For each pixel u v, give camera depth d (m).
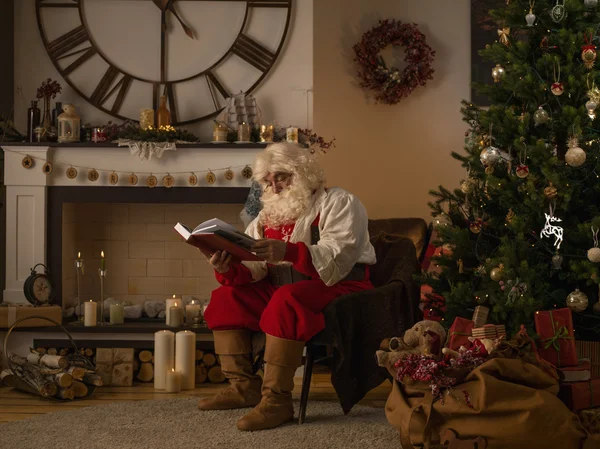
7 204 4.00
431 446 2.35
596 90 2.73
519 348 2.47
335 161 5.07
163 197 4.00
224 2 4.22
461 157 3.21
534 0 2.96
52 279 4.03
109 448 2.58
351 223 3.01
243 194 3.98
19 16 4.23
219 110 4.23
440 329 2.72
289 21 4.20
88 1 4.24
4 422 2.98
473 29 5.09
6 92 4.18
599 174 2.82
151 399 3.43
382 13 5.12
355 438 2.69
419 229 4.12
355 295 2.96
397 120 5.16
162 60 4.25
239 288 3.14
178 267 4.45
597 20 2.86
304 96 4.20
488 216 3.06
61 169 4.00
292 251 2.88
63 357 3.43
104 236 4.44
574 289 2.92
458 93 5.14
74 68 4.24
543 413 2.27
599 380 2.48
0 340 3.88
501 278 2.76
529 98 2.89
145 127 4.07
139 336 3.91
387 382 3.80
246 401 3.12
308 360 2.93
